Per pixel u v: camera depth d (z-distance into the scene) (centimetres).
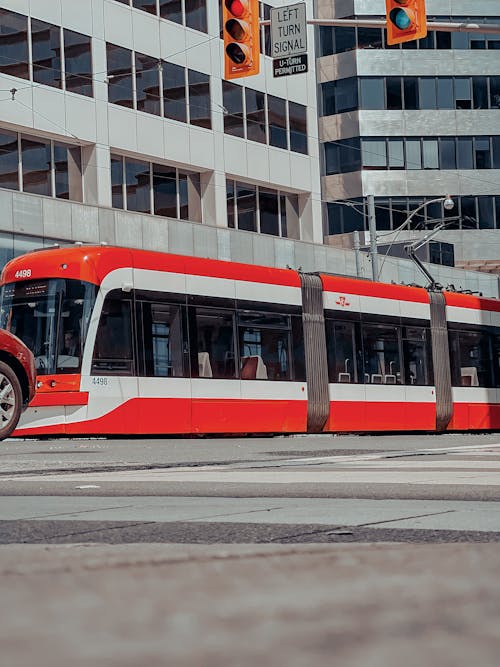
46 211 2806
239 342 1862
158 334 1731
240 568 95
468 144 5428
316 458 945
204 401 1788
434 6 5409
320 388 2012
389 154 5369
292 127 3750
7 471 792
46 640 57
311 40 3853
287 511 441
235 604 69
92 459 972
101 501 511
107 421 1652
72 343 1655
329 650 56
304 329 1998
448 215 5400
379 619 63
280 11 1661
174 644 56
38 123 2912
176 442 1463
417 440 1525
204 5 3447
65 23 2998
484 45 5462
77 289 1669
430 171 5388
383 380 2169
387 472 704
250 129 3581
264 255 3500
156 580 86
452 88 5425
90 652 55
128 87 3175
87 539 341
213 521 398
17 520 412
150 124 3228
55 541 336
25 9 2894
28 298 1705
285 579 86
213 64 3456
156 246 3119
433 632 59
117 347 1675
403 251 4400
